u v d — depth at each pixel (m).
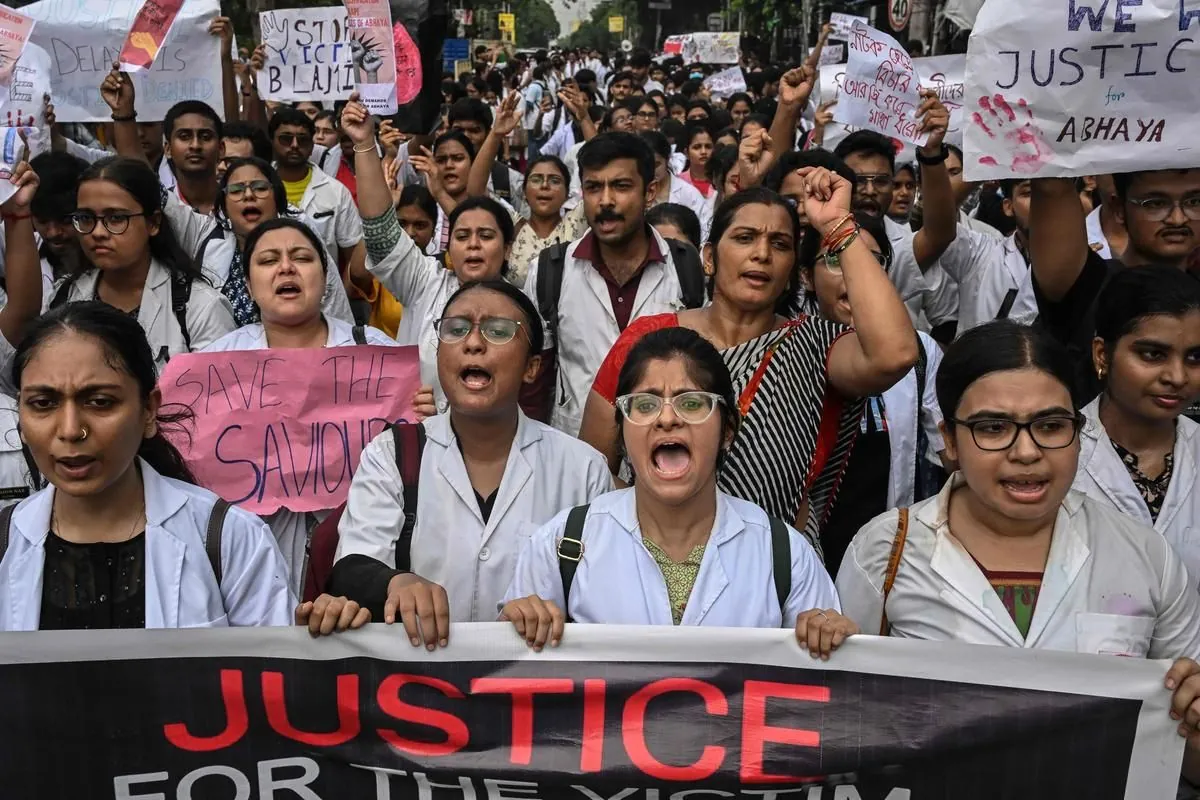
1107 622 2.48
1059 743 2.36
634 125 11.85
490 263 4.94
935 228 5.32
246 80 9.67
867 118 5.98
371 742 2.47
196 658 2.44
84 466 2.37
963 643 2.38
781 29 36.91
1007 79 3.31
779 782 2.42
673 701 2.44
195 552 2.54
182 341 4.42
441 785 2.47
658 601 2.55
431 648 2.45
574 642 2.44
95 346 2.36
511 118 7.16
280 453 3.84
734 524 2.60
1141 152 3.24
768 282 3.25
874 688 2.40
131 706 2.42
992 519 2.58
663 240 4.87
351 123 4.92
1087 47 3.23
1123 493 3.02
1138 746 2.33
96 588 2.48
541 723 2.45
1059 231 3.52
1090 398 3.45
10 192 3.98
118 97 6.34
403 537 2.96
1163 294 2.87
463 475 3.01
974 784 2.38
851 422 3.21
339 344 4.11
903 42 17.48
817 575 2.62
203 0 6.91
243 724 2.45
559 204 6.52
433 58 9.36
